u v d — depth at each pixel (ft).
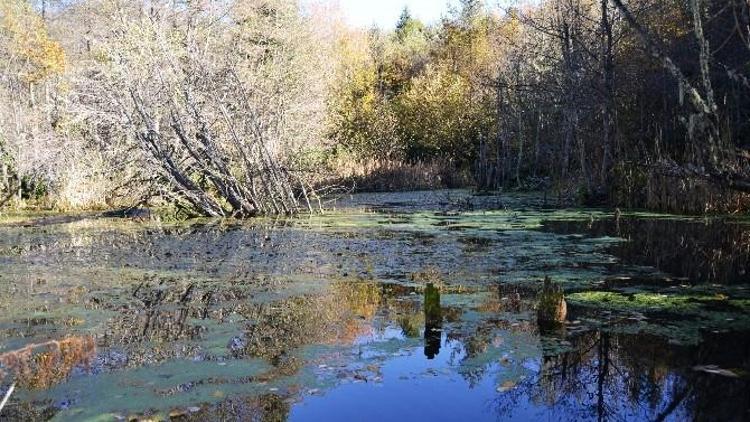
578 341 15.51
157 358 14.75
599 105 48.55
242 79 53.62
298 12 79.36
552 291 17.04
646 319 17.02
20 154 55.57
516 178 72.74
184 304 19.56
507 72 78.84
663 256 26.07
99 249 30.73
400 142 96.02
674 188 41.11
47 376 13.69
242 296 20.52
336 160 85.05
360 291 21.02
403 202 58.18
